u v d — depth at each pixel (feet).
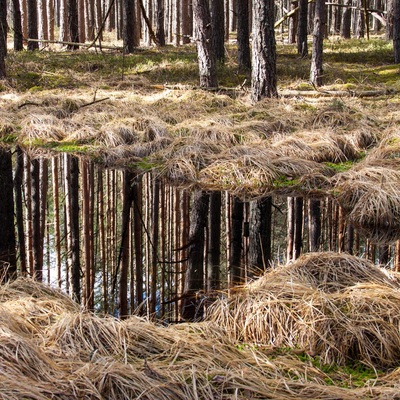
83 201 27.12
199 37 46.73
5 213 25.82
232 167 28.04
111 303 24.48
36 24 71.31
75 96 44.68
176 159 28.73
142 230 27.12
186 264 23.35
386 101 44.16
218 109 40.73
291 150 29.81
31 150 31.30
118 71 56.34
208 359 11.93
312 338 13.09
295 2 77.10
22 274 20.36
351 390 11.09
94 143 31.94
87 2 98.22
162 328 13.47
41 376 10.68
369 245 23.24
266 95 42.39
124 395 10.39
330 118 35.58
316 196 26.08
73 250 25.85
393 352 12.82
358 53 71.00
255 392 10.78
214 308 14.79
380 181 25.58
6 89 48.19
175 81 52.49
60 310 13.84
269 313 13.67
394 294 14.05
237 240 24.00
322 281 15.10
